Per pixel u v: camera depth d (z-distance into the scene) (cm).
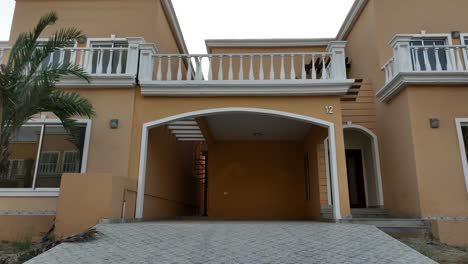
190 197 1641
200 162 1834
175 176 1286
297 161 1340
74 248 516
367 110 1181
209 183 1328
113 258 478
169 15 1272
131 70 902
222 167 1341
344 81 863
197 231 640
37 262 455
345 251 521
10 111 637
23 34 681
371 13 1196
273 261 474
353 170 1265
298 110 885
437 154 878
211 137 1296
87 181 698
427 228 824
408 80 902
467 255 665
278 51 1392
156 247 531
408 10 1168
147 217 919
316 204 1094
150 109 894
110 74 880
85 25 1153
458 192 855
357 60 1338
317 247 541
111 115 884
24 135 877
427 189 860
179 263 463
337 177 843
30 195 841
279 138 1328
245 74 1336
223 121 1097
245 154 1351
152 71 925
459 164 871
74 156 866
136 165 862
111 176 700
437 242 784
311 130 1167
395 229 820
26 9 1171
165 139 1117
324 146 1064
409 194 912
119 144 868
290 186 1320
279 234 622
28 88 657
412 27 1154
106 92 898
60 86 882
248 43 1383
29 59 666
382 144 1105
